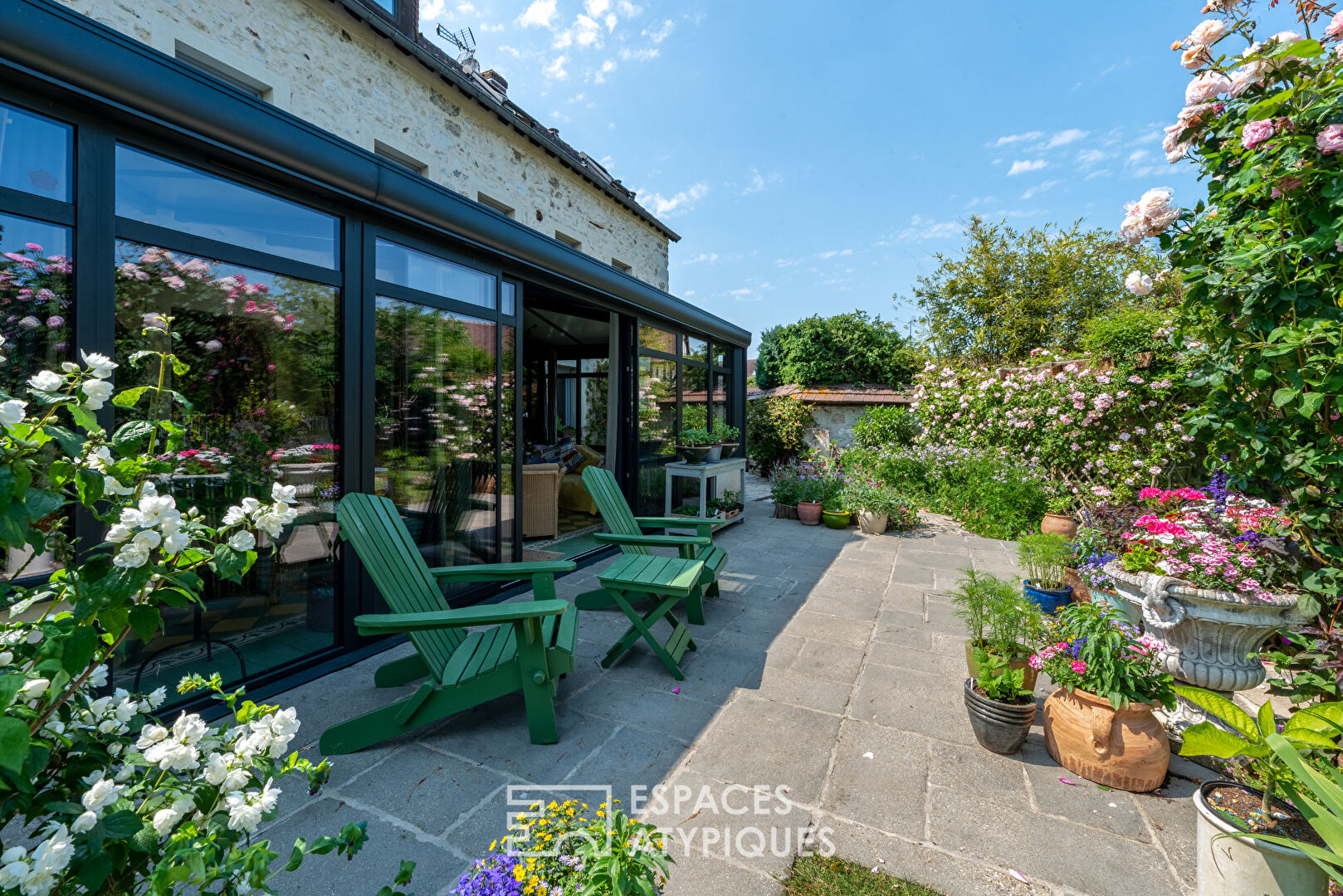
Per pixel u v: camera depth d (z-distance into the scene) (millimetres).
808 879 1656
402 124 5637
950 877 1674
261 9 4441
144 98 2125
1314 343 1810
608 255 9117
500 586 4105
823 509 7355
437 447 3645
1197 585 2367
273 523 1021
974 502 7262
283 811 1881
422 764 2164
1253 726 1518
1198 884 1582
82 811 836
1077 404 6754
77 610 840
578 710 2605
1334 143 1672
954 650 3342
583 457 7398
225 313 2602
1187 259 2213
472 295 3869
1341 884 1155
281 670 2777
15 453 820
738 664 3131
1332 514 2055
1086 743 2127
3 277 1974
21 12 1830
